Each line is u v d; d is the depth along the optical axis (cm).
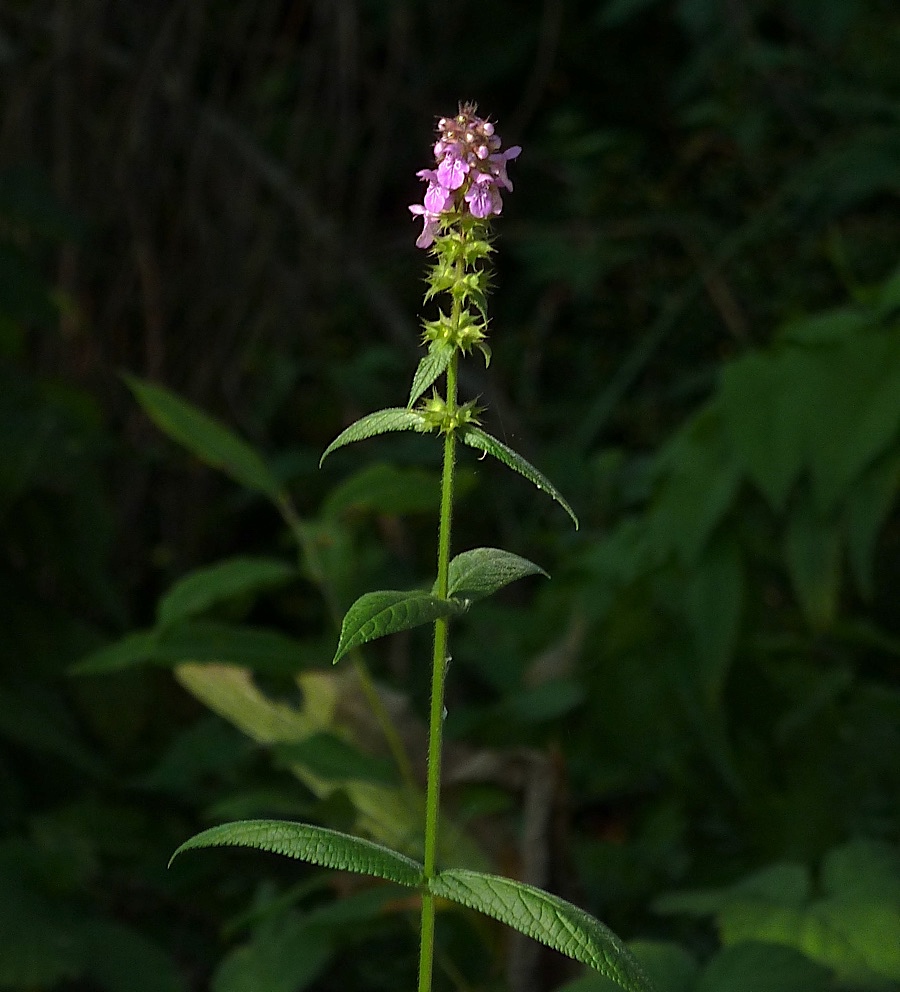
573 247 369
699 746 175
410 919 147
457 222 114
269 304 309
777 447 156
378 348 304
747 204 349
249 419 300
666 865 177
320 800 146
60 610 192
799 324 163
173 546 289
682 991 130
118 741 185
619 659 174
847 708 179
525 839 149
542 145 410
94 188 296
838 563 161
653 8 422
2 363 204
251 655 145
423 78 364
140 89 297
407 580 251
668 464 174
